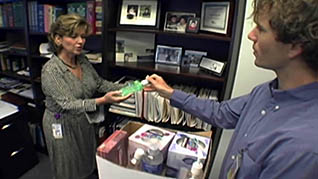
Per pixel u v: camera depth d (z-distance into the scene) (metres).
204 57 1.65
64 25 1.30
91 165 1.77
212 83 1.77
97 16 1.70
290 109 0.53
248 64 1.27
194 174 0.70
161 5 1.69
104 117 1.75
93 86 1.54
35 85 2.13
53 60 1.39
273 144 0.50
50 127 1.51
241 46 1.26
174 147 0.88
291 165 0.45
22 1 1.91
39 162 2.23
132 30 1.59
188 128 1.64
